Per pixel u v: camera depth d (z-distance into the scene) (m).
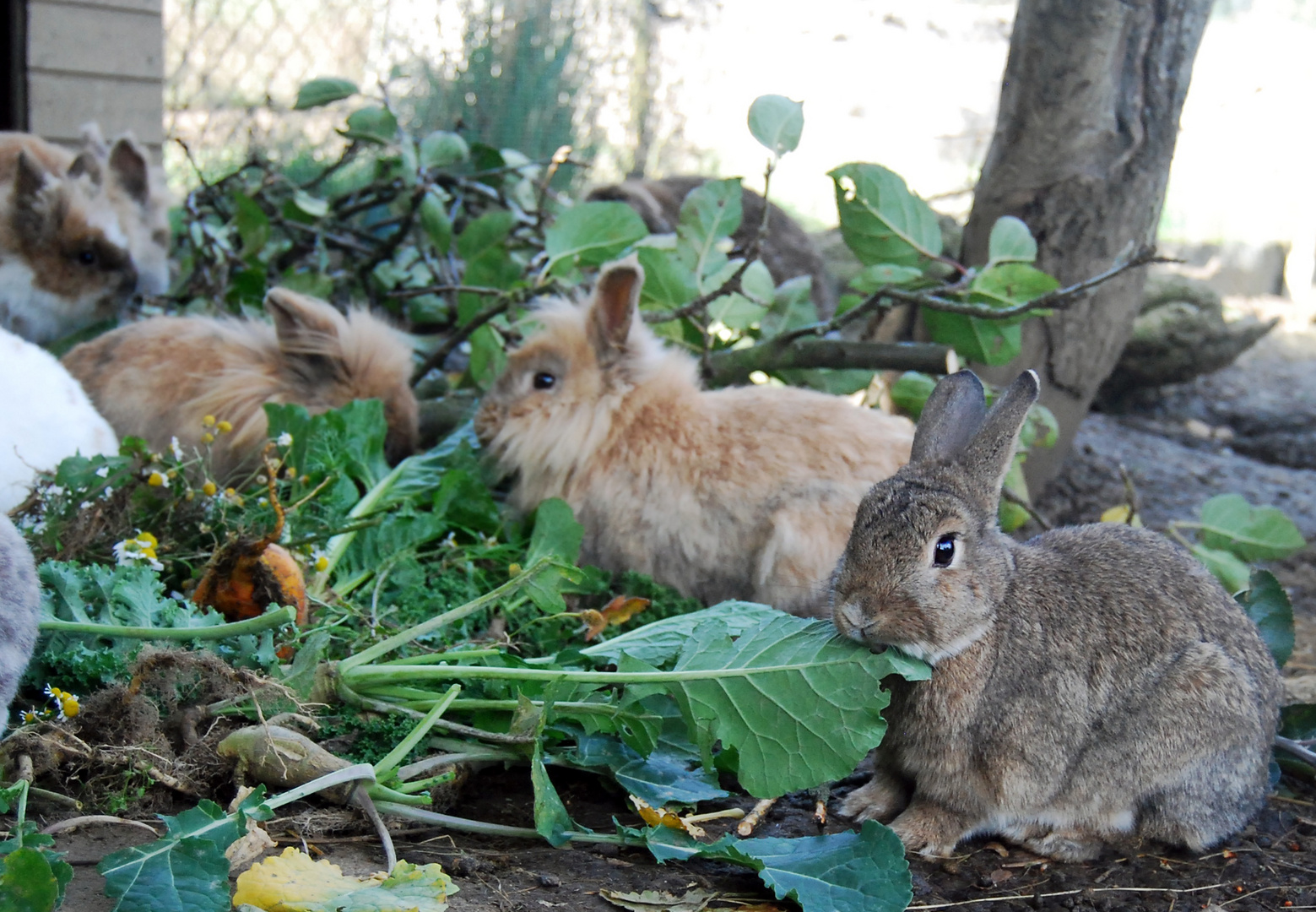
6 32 1.97
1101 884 1.00
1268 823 1.08
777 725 0.99
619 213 1.52
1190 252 3.26
